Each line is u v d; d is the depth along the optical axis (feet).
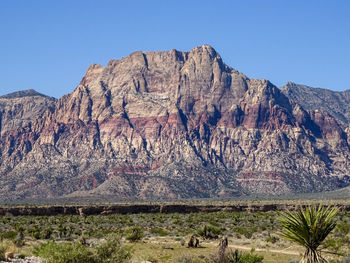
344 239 168.86
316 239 84.64
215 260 118.01
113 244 107.86
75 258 102.63
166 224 341.82
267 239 193.36
